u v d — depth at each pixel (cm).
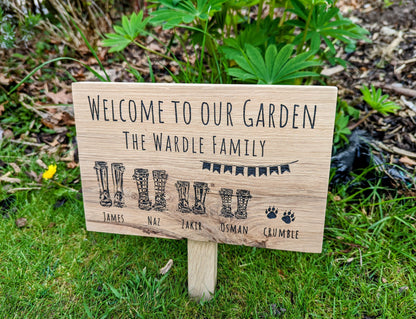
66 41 299
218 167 123
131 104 122
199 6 171
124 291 144
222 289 147
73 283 150
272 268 156
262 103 113
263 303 141
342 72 268
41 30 297
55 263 157
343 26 211
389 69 264
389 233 168
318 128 113
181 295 146
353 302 140
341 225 174
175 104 119
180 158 124
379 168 198
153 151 125
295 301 142
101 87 121
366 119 233
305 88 110
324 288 145
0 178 199
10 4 271
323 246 163
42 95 264
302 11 179
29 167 213
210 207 128
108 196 134
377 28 297
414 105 234
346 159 198
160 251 164
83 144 129
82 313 139
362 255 158
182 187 127
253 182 122
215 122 118
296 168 118
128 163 128
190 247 136
